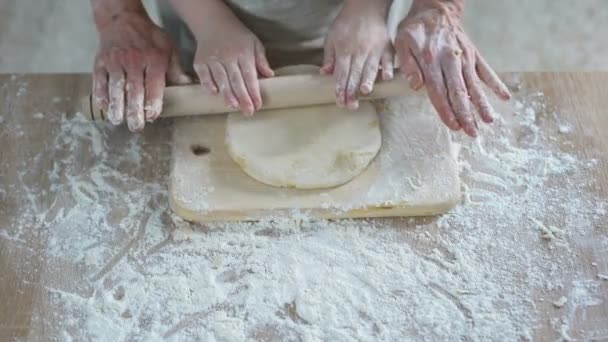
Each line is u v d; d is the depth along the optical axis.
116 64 1.05
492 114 0.99
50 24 1.96
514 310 0.92
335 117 1.04
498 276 0.95
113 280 0.96
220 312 0.93
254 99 1.02
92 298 0.94
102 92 1.03
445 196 0.99
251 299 0.94
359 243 0.98
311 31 1.19
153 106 1.01
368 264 0.96
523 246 0.98
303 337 0.91
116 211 1.02
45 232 1.00
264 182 1.01
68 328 0.92
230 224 1.00
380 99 1.08
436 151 1.03
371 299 0.93
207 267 0.97
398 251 0.98
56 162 1.06
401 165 1.02
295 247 0.98
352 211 0.99
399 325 0.91
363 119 1.04
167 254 0.98
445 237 0.99
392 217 1.01
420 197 0.99
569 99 1.11
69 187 1.04
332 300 0.93
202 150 1.04
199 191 1.00
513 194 1.02
